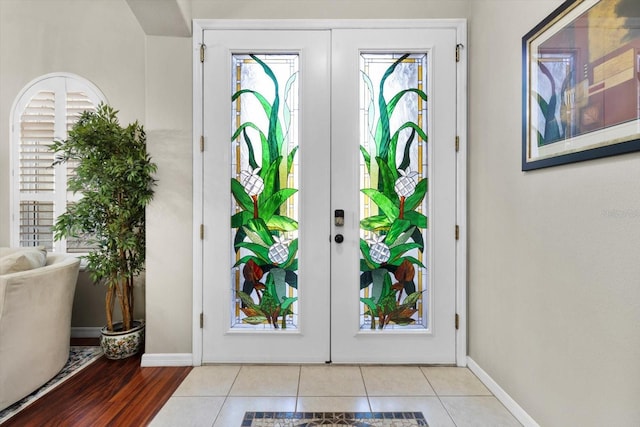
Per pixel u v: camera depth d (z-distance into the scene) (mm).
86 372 2164
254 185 2285
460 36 2246
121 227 2266
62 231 2217
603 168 1222
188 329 2270
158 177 2234
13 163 2742
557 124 1428
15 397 1818
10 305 1791
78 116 2723
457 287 2275
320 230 2270
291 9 2248
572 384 1371
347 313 2277
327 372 2176
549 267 1503
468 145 2262
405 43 2250
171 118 2236
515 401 1749
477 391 1972
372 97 2279
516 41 1746
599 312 1243
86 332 2756
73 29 2719
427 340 2287
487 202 2031
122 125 2713
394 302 2301
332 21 2240
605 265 1216
